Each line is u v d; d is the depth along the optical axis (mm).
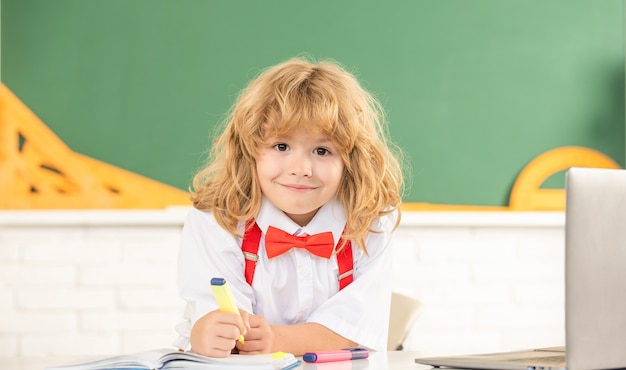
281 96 1485
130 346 3008
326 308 1559
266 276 1604
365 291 1600
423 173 3281
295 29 3217
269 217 1595
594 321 1064
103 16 3117
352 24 3252
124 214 2988
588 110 3396
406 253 3166
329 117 1472
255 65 3193
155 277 3018
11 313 2971
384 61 3271
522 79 3359
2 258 2969
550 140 3369
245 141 1535
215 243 1591
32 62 3074
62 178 3055
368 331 1581
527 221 3201
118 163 3109
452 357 1244
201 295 1566
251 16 3193
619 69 3412
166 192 3111
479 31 3330
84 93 3096
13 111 3031
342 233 1626
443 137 3297
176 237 3033
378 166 1646
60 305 2986
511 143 3344
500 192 3328
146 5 3137
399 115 3275
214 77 3170
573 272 1048
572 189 1047
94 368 1130
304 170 1478
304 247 1583
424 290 3172
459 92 3314
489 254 3207
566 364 1054
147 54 3135
